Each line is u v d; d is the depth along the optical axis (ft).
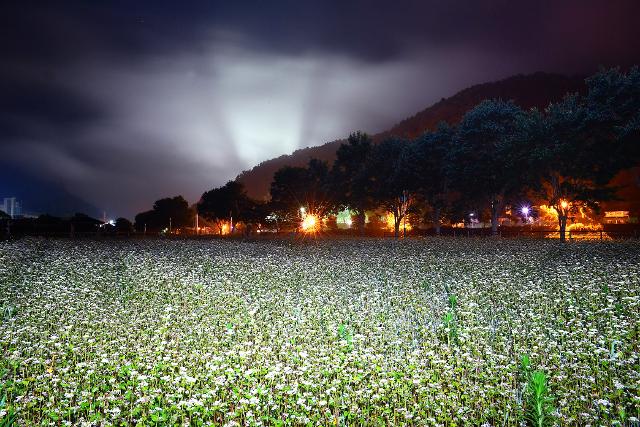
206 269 68.74
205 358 28.84
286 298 46.52
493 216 184.85
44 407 22.97
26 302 43.29
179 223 376.48
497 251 90.79
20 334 32.83
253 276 61.82
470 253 88.12
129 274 61.98
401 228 291.79
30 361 28.48
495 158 168.35
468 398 23.70
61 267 67.00
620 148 129.59
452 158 185.06
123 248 107.86
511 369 26.63
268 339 33.91
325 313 40.37
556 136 136.98
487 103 187.01
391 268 68.13
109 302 45.50
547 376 25.13
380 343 32.48
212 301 45.93
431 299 46.14
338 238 187.52
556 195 137.08
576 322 34.42
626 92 128.36
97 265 70.13
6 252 83.82
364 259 80.94
